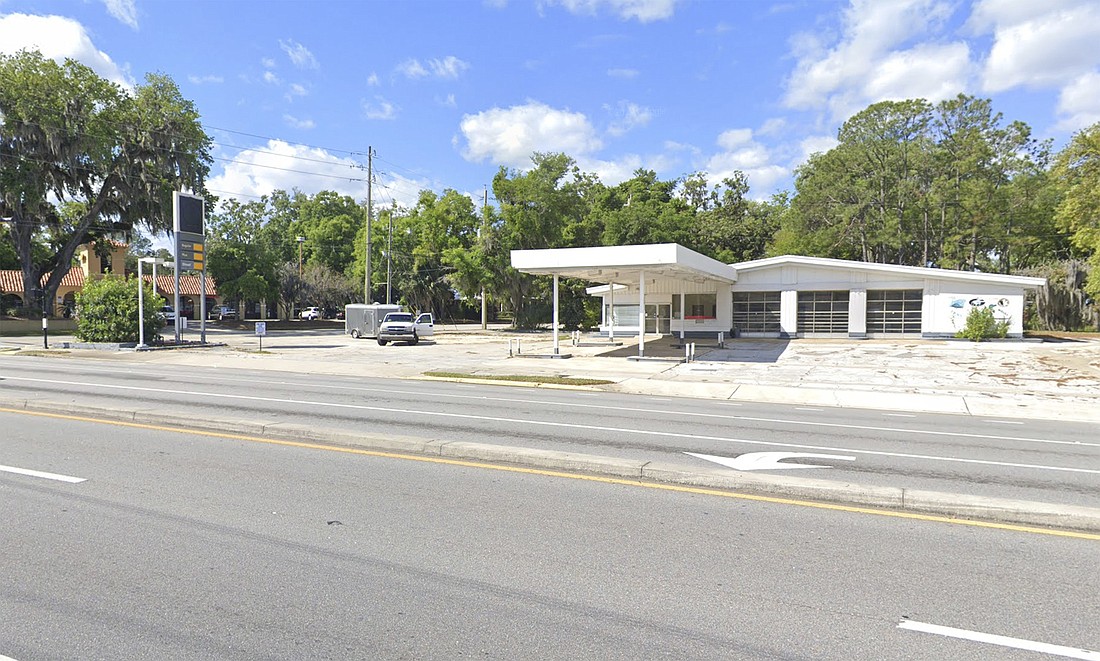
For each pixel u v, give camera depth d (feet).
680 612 12.70
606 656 11.05
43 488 20.75
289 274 212.43
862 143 172.76
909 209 171.73
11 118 138.62
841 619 12.41
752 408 44.91
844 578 14.34
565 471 23.58
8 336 136.46
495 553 15.69
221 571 14.49
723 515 18.67
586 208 192.95
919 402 49.44
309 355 91.35
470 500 19.92
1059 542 16.71
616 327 134.82
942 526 17.89
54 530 16.94
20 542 16.10
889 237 167.02
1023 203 161.48
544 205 179.83
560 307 184.24
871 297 112.06
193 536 16.65
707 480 21.58
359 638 11.64
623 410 41.75
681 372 68.44
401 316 120.37
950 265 164.96
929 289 108.06
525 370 69.51
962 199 160.97
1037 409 46.39
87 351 94.53
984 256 191.52
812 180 181.37
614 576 14.40
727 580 14.21
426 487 21.30
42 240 182.09
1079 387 58.13
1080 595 13.52
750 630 11.98
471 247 186.91
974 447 30.48
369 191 147.74
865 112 173.88
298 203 296.10
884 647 11.37
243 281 192.54
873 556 15.65
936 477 23.84
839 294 113.60
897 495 19.43
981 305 105.19
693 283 123.34
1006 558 15.57
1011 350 90.48
